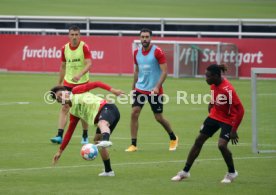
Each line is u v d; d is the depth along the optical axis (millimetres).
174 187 36625
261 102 75500
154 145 51656
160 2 186625
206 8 174625
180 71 102562
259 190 35969
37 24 124375
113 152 48281
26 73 104938
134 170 41562
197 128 60500
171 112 70312
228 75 100312
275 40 98750
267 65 98938
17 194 34656
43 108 72000
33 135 55750
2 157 45844
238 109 36688
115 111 39406
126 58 102500
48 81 95188
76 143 52062
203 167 42656
